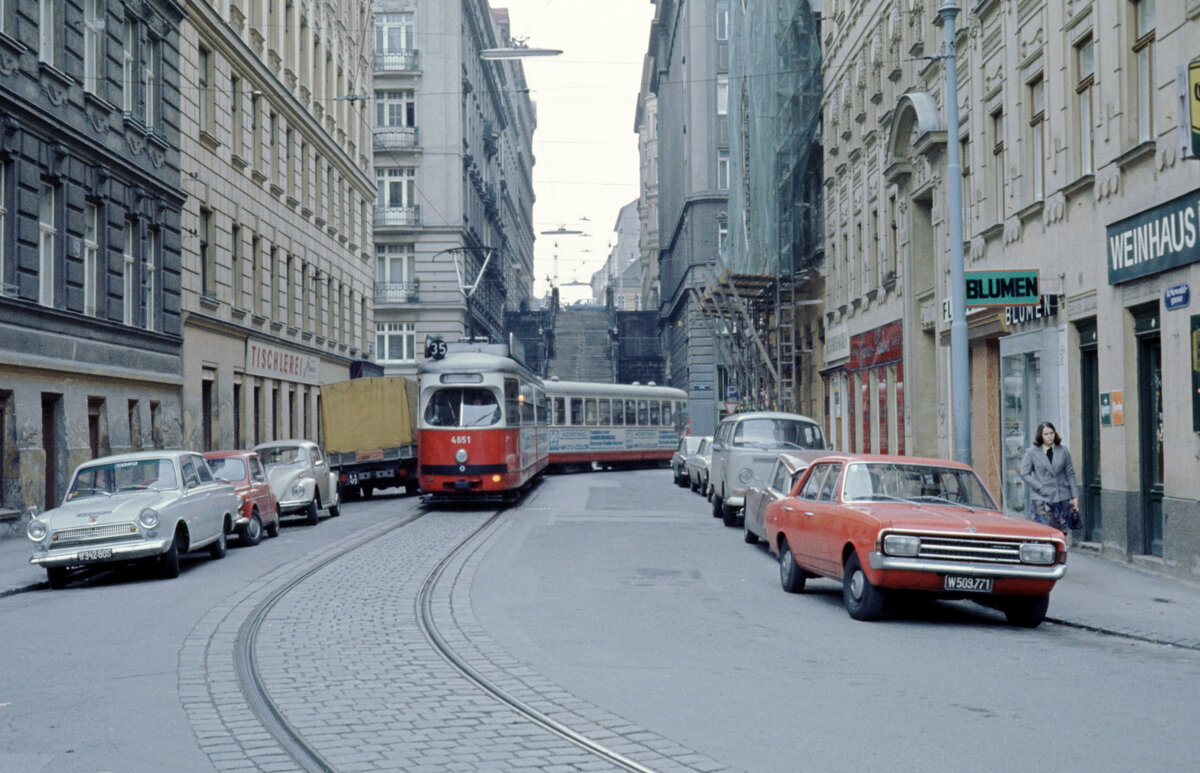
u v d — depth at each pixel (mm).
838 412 35750
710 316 47031
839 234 35062
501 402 26266
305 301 42188
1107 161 15695
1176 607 11719
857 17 31875
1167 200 13859
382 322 64625
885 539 10648
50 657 9312
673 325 76125
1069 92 17188
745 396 44844
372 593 12891
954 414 16391
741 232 45719
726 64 63750
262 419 36719
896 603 12453
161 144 28078
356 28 51688
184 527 15484
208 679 8328
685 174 65875
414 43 65750
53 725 6984
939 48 23984
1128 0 15172
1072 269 17094
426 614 11336
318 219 43906
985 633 10484
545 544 18312
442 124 65438
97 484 15680
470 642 9781
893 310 28266
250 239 35719
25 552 18609
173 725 6961
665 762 6035
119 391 25516
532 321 92438
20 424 21047
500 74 94188
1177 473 13844
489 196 78688
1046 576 10570
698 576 14352
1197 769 5934
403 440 32156
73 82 23281
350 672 8562
